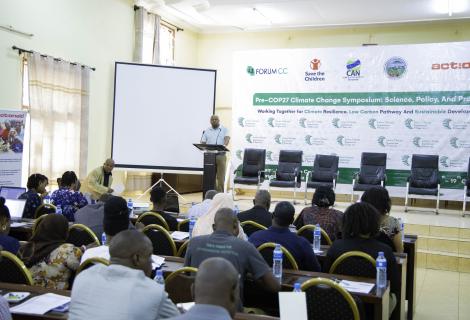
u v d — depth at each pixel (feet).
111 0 29.37
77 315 5.82
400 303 11.16
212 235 8.98
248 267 8.66
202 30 37.76
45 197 19.11
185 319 4.58
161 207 15.60
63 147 25.09
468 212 27.76
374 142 30.76
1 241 10.01
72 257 9.31
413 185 27.86
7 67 21.97
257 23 35.04
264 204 14.70
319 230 12.64
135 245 6.42
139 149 30.07
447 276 20.13
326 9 31.14
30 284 8.71
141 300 5.74
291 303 5.65
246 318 6.79
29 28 23.16
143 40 31.81
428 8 29.94
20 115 20.33
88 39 27.50
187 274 8.79
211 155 24.45
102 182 23.32
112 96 29.86
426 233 23.13
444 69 29.32
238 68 33.53
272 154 32.89
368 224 10.10
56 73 24.54
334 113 31.55
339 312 7.93
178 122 30.73
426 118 29.68
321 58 31.78
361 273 9.84
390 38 33.63
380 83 30.58
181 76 30.78
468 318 14.83
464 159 28.94
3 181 19.98
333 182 28.40
